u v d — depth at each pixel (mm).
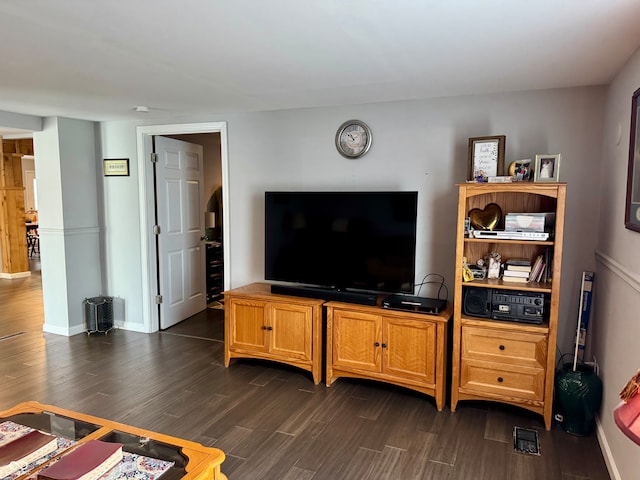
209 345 4328
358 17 1881
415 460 2465
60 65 2596
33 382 3449
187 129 4328
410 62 2518
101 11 1828
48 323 4680
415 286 3568
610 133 2809
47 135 4379
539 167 2832
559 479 2305
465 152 3363
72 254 4547
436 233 3484
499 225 3182
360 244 3453
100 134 4684
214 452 1749
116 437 1863
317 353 3439
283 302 3514
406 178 3557
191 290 5258
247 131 4109
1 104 3734
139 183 4562
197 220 5328
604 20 1897
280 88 3145
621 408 1123
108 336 4582
